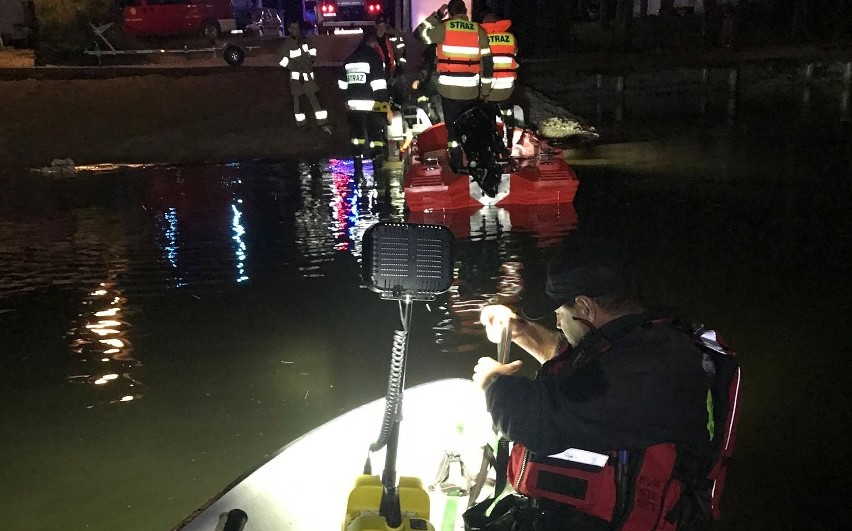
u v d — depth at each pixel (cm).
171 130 1367
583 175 1007
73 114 1422
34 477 328
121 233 755
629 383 175
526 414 179
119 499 311
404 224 186
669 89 2036
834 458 332
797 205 792
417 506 198
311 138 1328
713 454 180
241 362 442
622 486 178
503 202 825
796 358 427
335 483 245
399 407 195
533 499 191
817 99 1819
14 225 805
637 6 2888
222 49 1972
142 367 439
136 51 1898
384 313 513
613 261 190
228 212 838
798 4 2534
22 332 500
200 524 216
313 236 719
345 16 2328
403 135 1122
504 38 871
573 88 1933
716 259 616
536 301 209
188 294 566
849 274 571
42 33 1844
